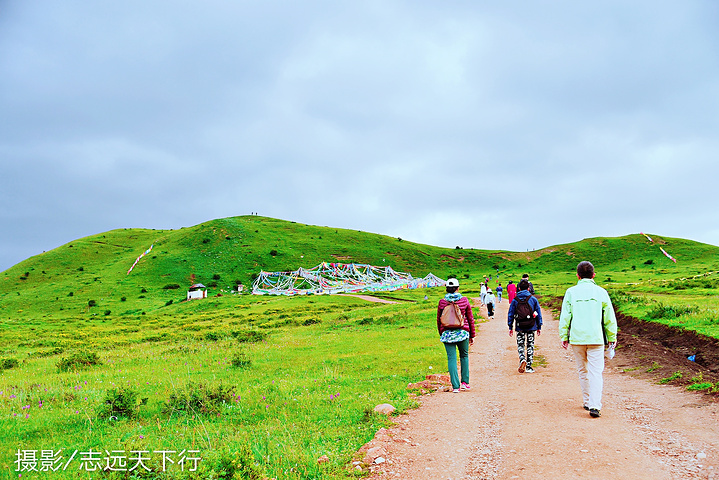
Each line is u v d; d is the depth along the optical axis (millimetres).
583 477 4562
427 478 4926
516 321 11281
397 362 13211
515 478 4707
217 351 18703
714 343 10547
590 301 6848
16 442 7051
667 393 7918
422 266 145750
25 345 30500
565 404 7535
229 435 6652
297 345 19547
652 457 4992
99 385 12078
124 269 118188
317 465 5312
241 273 120625
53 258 130875
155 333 35750
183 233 156000
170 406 8523
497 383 9898
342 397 8961
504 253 164000
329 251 145750
